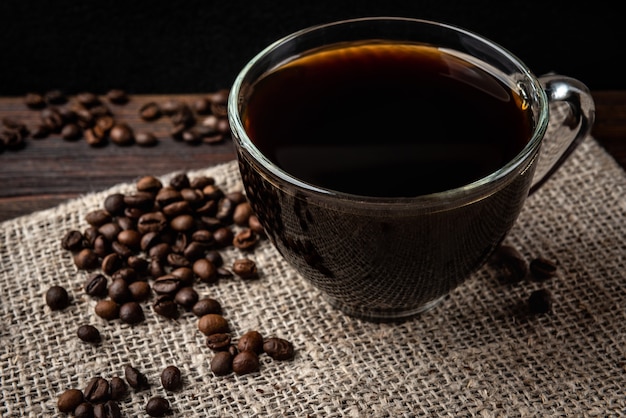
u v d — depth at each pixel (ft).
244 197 1.66
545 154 1.55
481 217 1.32
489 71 1.44
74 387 1.45
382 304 1.44
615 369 1.45
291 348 1.47
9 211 1.70
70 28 2.02
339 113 1.43
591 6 1.97
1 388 1.45
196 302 1.54
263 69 1.44
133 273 1.56
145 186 1.67
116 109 1.90
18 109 1.91
